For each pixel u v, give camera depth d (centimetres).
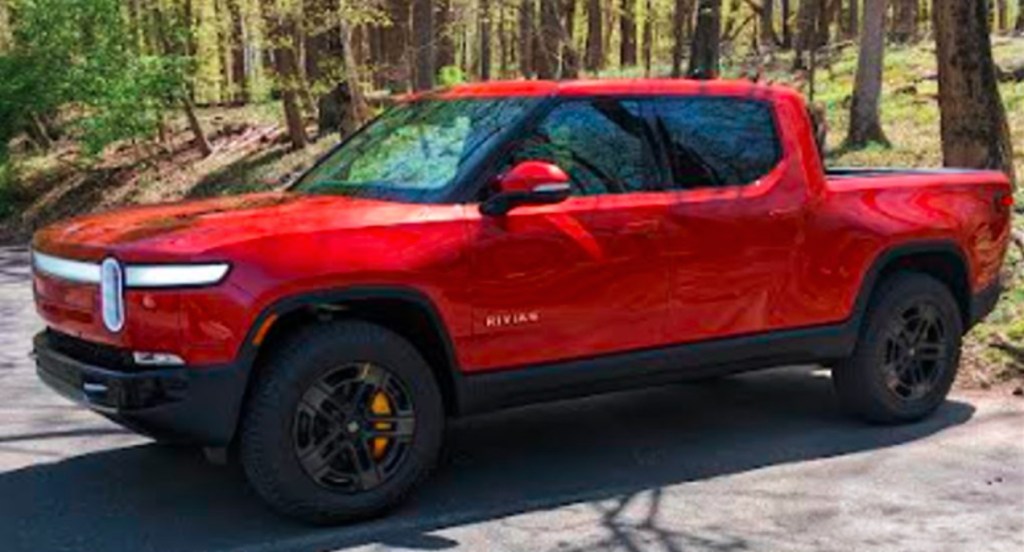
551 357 500
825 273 576
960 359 698
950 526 462
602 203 511
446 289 468
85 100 2253
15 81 2239
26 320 1052
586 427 621
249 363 434
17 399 703
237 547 444
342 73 2088
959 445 578
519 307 486
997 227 652
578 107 522
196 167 2273
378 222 460
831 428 613
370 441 464
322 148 2091
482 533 459
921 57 2372
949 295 624
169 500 502
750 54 3009
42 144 2644
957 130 953
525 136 505
